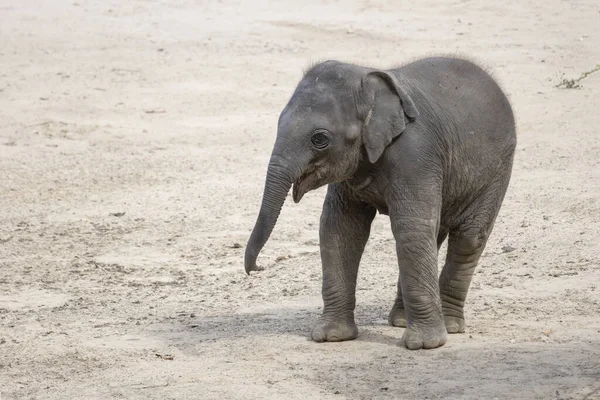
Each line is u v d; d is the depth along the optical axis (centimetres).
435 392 951
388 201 1073
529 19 3425
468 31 3309
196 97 2770
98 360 1108
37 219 1889
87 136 2459
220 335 1188
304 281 1465
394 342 1116
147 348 1145
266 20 3516
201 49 3206
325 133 1034
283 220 1831
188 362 1085
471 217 1143
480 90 1139
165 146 2389
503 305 1265
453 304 1159
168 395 984
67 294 1444
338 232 1123
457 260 1158
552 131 2314
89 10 3694
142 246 1708
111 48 3231
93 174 2184
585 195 1811
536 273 1411
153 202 1977
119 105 2708
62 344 1168
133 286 1484
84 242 1739
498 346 1082
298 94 1056
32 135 2459
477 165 1120
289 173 1030
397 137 1060
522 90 2655
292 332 1180
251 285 1458
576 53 3002
